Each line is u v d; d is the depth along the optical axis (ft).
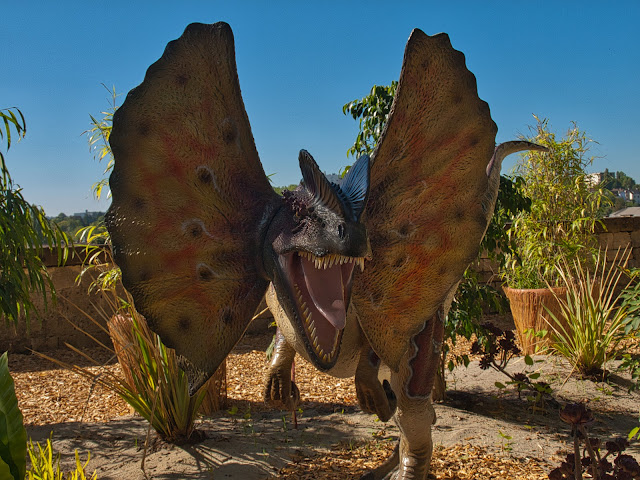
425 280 7.39
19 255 13.84
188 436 12.60
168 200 6.43
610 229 27.30
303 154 5.73
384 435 13.14
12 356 21.83
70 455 12.01
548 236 23.66
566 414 7.23
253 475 11.02
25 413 15.31
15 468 7.23
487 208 9.50
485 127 7.35
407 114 6.83
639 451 12.29
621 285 27.20
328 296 6.14
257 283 6.66
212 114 6.45
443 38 6.82
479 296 15.94
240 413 15.01
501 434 12.48
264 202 6.70
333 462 11.63
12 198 13.47
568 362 18.51
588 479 10.26
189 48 6.27
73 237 15.55
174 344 6.65
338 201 5.51
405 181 7.07
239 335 6.66
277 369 8.98
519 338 20.89
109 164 14.34
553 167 23.86
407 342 7.49
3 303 13.48
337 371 8.75
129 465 11.48
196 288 6.59
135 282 6.41
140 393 12.45
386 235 7.06
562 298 19.98
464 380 17.57
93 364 20.62
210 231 6.55
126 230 6.33
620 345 19.56
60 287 22.57
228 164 6.58
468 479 10.80
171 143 6.37
